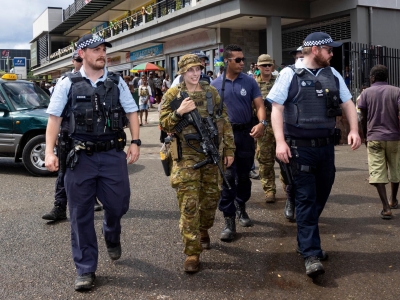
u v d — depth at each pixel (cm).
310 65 410
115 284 391
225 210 489
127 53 3141
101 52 385
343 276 402
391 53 1491
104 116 383
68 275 412
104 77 394
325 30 1833
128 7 3294
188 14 2059
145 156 1072
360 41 1661
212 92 425
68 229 539
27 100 904
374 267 420
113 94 388
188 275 407
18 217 587
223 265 428
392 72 1465
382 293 371
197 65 405
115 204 393
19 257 455
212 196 435
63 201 559
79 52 389
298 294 370
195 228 407
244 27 2028
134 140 405
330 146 413
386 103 561
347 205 622
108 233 414
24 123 854
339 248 467
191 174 405
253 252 459
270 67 638
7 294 376
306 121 398
